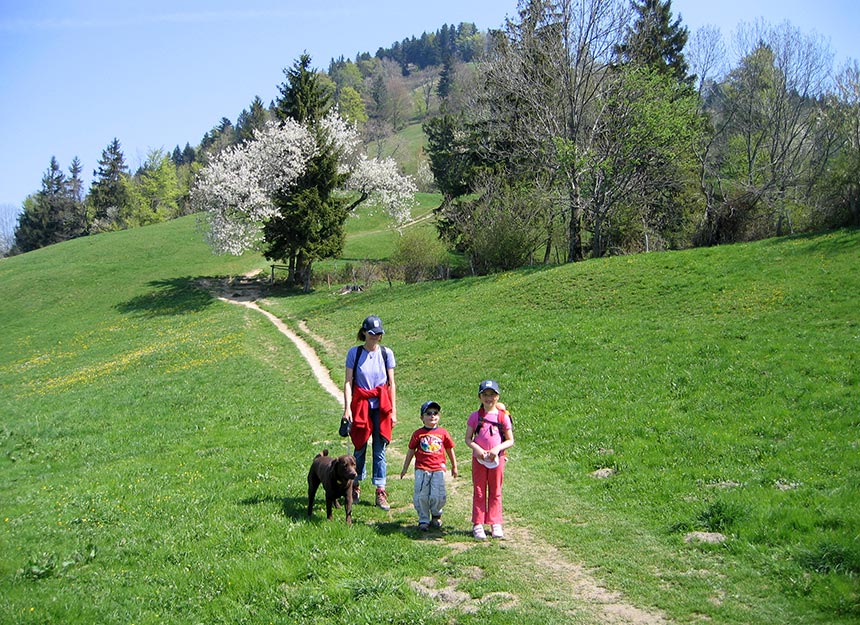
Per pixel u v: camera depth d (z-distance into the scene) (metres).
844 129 43.22
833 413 13.02
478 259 44.41
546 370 19.84
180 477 13.51
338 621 7.17
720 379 16.06
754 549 8.21
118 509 11.38
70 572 8.84
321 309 41.91
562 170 40.00
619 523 9.73
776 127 51.28
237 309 46.84
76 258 71.00
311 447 15.51
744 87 52.50
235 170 56.47
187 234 79.38
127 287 59.25
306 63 56.44
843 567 7.39
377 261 66.31
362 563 8.45
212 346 32.88
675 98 41.12
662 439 13.26
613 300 27.17
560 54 40.28
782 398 14.27
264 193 53.28
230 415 19.75
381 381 10.90
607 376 18.11
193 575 8.41
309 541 9.05
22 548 9.72
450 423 17.17
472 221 47.06
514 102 45.12
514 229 42.19
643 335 21.30
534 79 42.62
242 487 12.38
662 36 58.28
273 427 17.95
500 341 24.25
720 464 11.64
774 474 10.77
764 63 51.59
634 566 8.19
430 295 37.47
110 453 16.83
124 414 21.19
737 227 41.12
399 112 185.12
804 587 7.15
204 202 54.91
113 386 26.53
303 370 26.83
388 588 7.72
